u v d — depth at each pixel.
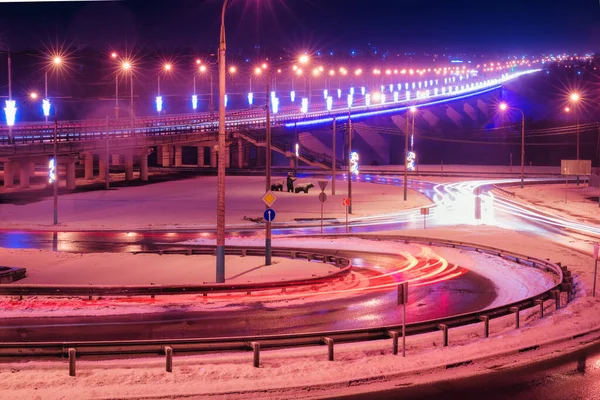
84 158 98.31
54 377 14.73
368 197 78.44
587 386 14.88
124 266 34.00
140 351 16.17
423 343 18.91
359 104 185.75
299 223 57.09
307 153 131.88
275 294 27.28
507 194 83.12
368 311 23.98
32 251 39.12
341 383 14.88
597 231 51.06
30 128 96.69
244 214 63.19
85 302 25.19
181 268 33.38
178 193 81.94
